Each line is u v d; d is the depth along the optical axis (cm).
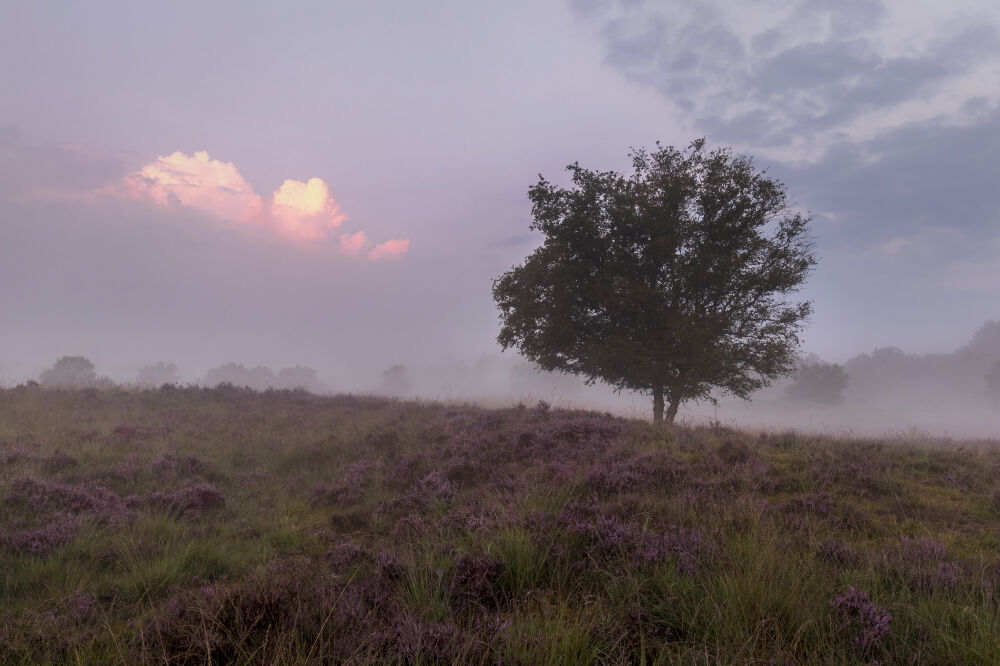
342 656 280
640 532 481
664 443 968
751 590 351
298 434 1430
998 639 298
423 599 375
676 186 1694
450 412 1606
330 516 769
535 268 1702
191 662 285
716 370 1586
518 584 405
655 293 1595
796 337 1634
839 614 341
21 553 549
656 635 327
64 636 351
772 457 907
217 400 2006
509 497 669
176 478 977
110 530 643
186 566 529
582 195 1742
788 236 1648
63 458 991
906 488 742
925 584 392
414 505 759
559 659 284
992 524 606
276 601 339
